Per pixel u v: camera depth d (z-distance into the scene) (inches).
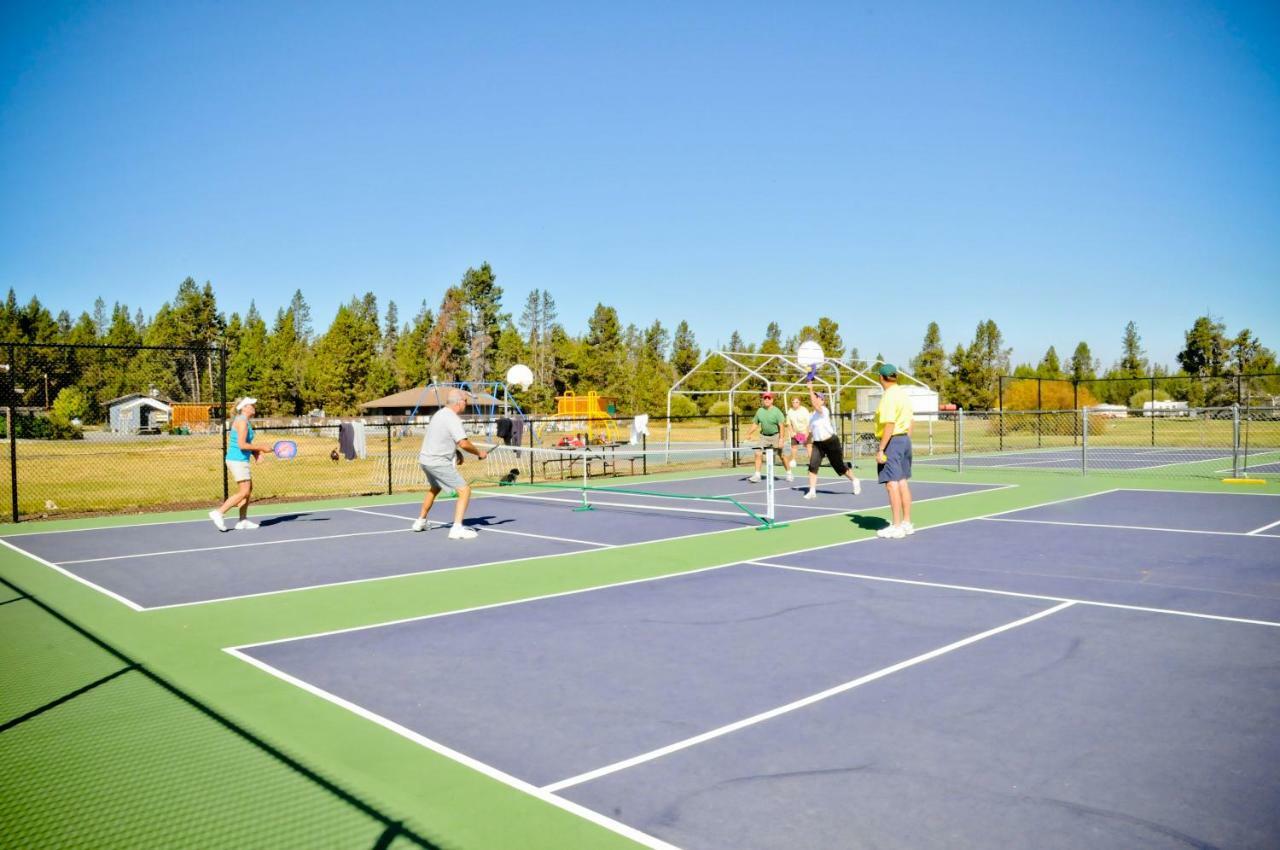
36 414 1957.4
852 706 203.3
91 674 236.8
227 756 178.9
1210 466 969.5
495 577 368.2
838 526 510.0
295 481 914.1
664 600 319.6
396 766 172.9
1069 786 159.9
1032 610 295.9
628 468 1035.9
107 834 145.9
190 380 3774.6
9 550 456.4
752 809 152.2
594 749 180.1
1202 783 160.7
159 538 494.0
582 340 4033.0
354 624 289.6
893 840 140.6
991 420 1856.5
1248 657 239.3
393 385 3378.4
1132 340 4079.7
